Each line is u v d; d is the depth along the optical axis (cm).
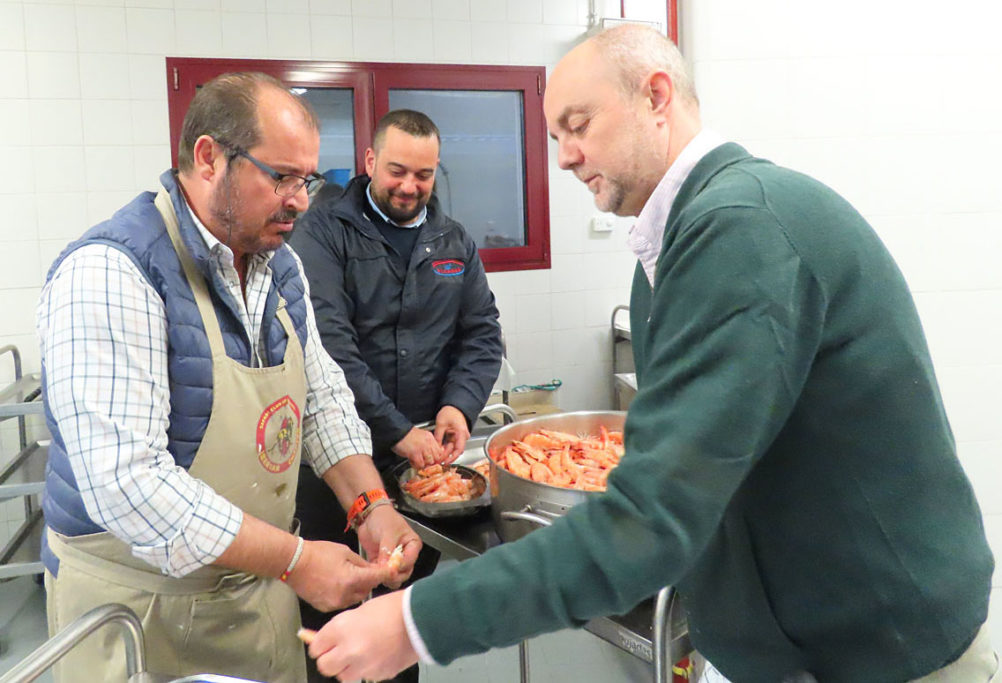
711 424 79
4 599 317
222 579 134
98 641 131
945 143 175
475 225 413
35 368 345
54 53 333
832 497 92
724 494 81
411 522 170
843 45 172
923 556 91
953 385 179
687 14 171
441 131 399
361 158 383
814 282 85
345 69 373
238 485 134
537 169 414
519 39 402
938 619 91
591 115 102
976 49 172
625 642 132
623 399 415
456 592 82
